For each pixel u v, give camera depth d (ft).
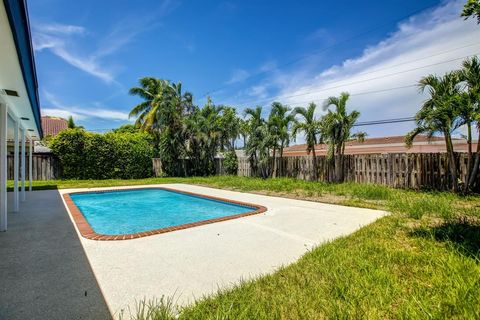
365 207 20.59
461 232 12.02
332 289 7.43
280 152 44.32
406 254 9.78
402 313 6.15
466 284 7.17
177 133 54.85
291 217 17.69
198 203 29.60
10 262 9.96
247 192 31.50
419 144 45.98
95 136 47.55
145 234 13.75
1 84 12.88
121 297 7.39
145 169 53.21
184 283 8.25
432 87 25.25
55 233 14.08
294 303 6.80
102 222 21.58
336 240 12.07
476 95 21.81
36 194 29.89
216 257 10.49
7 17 6.72
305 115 38.55
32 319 6.29
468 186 24.14
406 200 19.36
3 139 14.87
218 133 53.42
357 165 34.17
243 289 7.59
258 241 12.59
